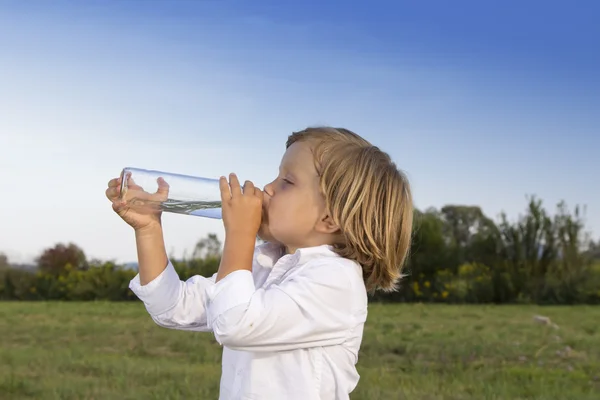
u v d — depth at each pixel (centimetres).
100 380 531
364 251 199
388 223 202
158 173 218
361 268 202
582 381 583
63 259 1645
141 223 219
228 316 178
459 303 1620
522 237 1669
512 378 583
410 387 526
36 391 488
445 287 1650
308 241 201
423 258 1677
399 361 664
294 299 183
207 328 225
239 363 194
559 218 1656
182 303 221
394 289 221
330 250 199
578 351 744
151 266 218
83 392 484
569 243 1644
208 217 228
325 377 188
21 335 807
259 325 178
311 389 185
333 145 202
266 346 182
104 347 722
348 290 191
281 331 182
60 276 1619
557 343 795
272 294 183
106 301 1525
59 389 488
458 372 601
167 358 661
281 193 201
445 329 930
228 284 181
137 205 216
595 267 1658
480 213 1767
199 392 486
